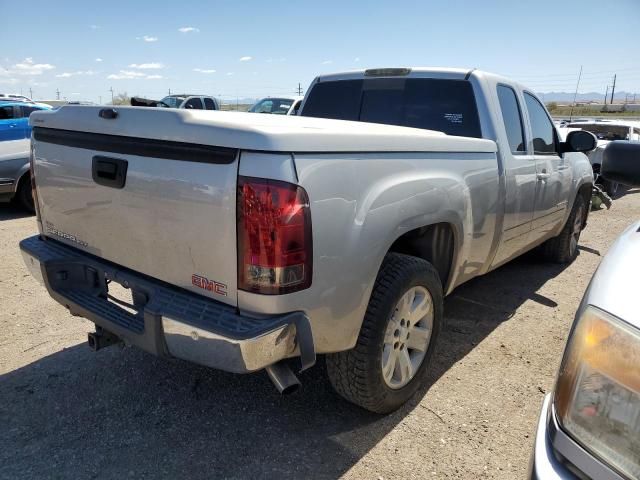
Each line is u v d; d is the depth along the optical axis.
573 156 5.39
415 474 2.48
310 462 2.54
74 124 2.62
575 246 6.16
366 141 2.36
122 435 2.71
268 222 2.00
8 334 3.81
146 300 2.47
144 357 3.51
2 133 7.86
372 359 2.58
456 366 3.50
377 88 4.27
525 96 4.46
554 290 5.09
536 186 4.27
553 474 1.37
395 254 2.78
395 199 2.51
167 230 2.29
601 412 1.32
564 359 1.47
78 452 2.57
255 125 2.04
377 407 2.78
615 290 1.42
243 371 2.07
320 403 3.03
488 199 3.46
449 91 3.90
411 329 2.89
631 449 1.26
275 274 2.04
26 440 2.65
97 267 2.69
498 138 3.71
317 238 2.13
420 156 2.77
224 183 2.05
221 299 2.19
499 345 3.84
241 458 2.56
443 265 3.25
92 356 3.51
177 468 2.48
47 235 3.10
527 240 4.47
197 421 2.84
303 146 2.06
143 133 2.28
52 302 4.44
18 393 3.06
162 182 2.25
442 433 2.78
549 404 1.56
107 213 2.56
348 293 2.33
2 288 4.74
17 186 8.00
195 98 18.97
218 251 2.13
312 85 4.66
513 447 2.69
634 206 11.02
